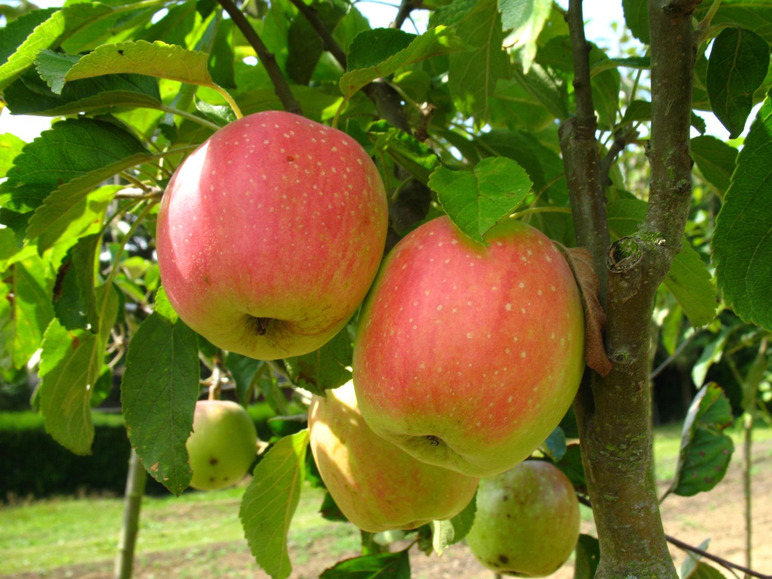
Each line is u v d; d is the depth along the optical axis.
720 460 1.80
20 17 1.29
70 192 1.10
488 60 1.47
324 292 0.94
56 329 1.51
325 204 0.94
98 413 15.72
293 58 1.84
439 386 0.89
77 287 1.39
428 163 1.21
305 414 2.06
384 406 0.94
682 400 22.77
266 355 1.08
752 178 0.83
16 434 14.00
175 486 1.25
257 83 1.89
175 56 1.00
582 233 1.04
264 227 0.90
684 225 0.84
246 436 2.46
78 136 1.12
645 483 0.93
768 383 6.51
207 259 0.92
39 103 1.12
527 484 1.84
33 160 1.09
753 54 1.03
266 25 1.89
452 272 0.92
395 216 1.47
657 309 3.91
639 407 0.90
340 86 1.11
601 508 0.95
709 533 8.34
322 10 1.85
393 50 1.18
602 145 1.53
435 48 1.06
